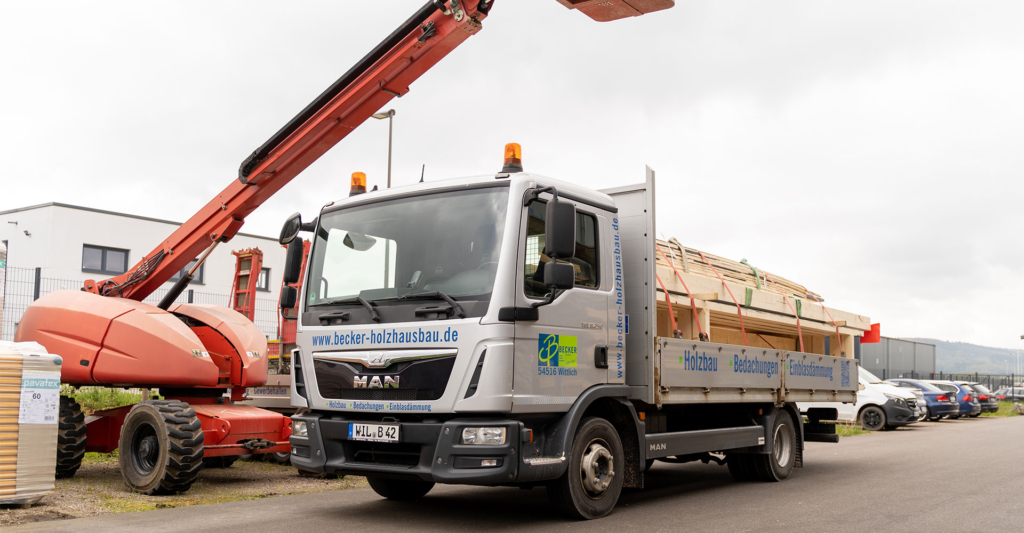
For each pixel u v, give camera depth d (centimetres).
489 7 762
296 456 732
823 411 1202
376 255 716
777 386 1015
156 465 833
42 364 758
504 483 636
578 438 708
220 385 959
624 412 770
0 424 724
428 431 637
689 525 700
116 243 3189
